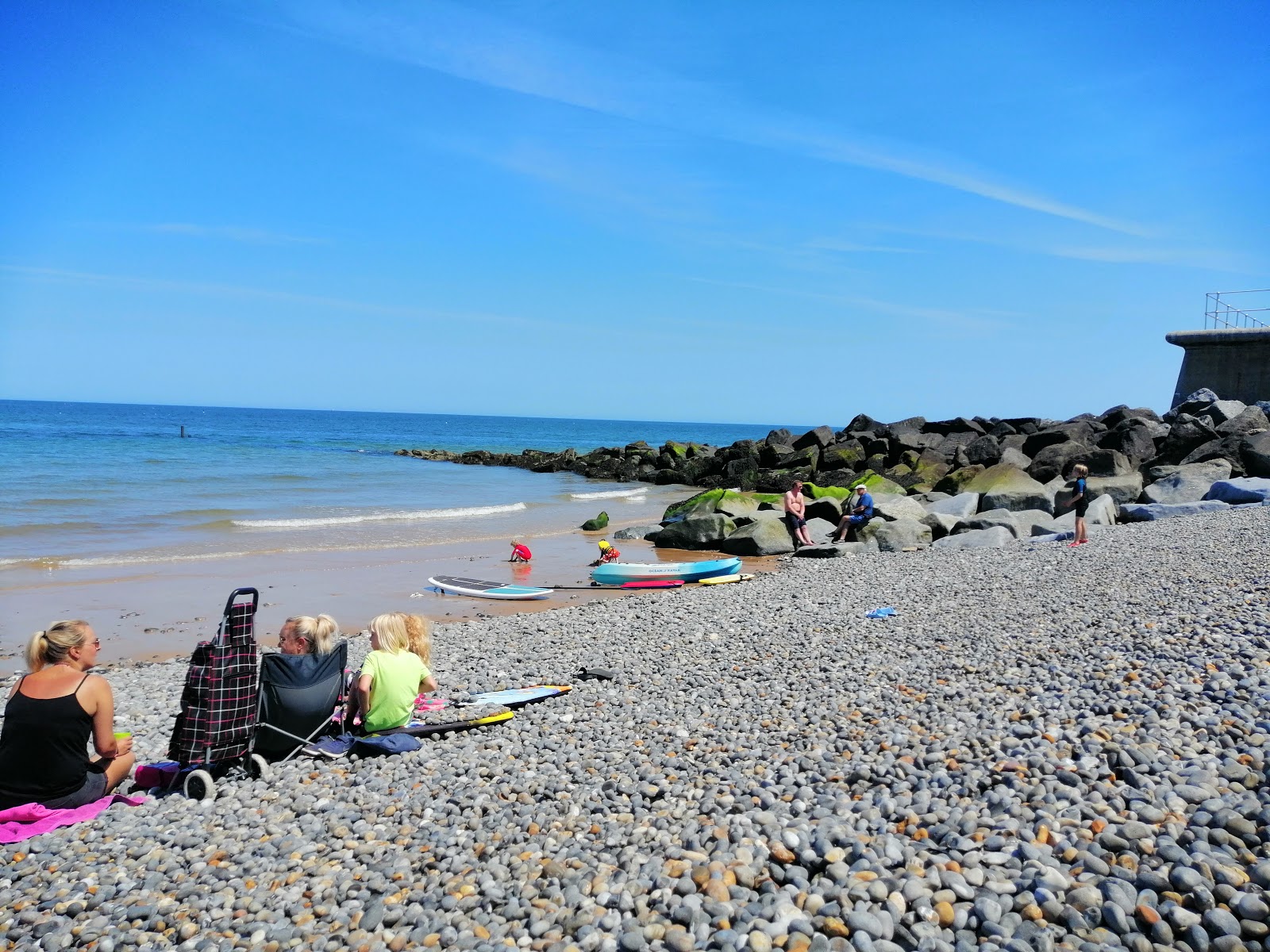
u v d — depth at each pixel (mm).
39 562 21703
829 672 9844
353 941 4867
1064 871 4785
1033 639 10156
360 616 17203
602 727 8578
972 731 7086
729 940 4461
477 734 8711
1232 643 8672
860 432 51469
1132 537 19016
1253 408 34781
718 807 6234
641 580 20422
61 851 6219
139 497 35312
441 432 149125
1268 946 4070
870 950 4277
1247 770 5719
